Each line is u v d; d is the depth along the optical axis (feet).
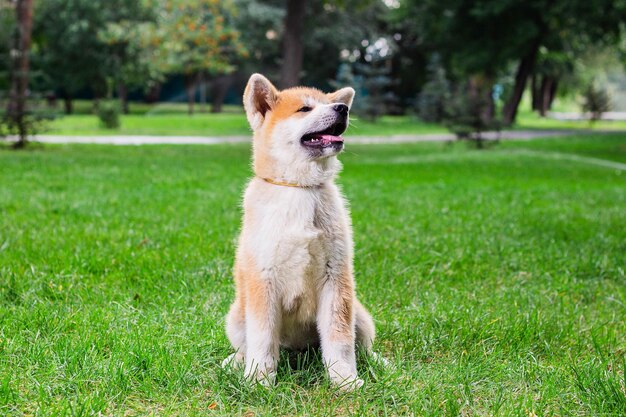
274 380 12.04
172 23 91.25
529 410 10.95
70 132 100.73
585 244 25.20
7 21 78.48
